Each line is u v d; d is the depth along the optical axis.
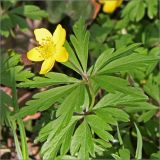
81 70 0.23
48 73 0.23
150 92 0.28
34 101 0.22
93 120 0.23
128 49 0.23
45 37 0.24
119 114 0.23
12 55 0.26
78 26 0.24
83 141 0.22
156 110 0.27
